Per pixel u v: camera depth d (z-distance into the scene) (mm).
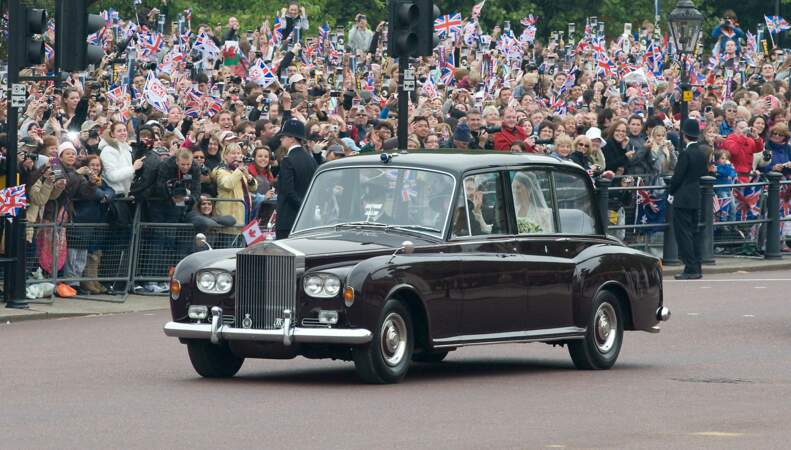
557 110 113688
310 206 52938
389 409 43469
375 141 85375
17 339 61875
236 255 49062
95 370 52656
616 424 40969
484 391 47688
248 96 96125
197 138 80062
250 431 39344
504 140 88750
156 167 76188
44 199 73438
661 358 57312
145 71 103875
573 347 54094
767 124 105312
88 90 83062
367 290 47781
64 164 74062
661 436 38938
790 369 53938
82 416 41938
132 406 43875
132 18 153875
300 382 49688
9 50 69750
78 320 68938
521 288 52156
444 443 37656
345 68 108750
